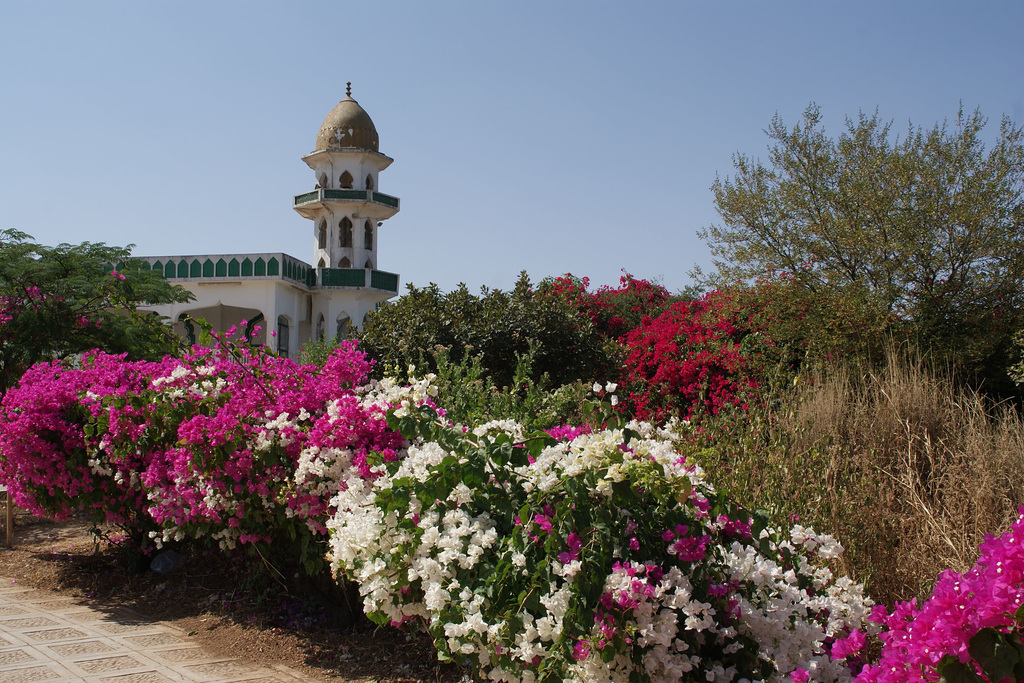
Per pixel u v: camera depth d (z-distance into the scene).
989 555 1.99
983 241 9.72
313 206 28.94
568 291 14.91
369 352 9.87
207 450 5.01
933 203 9.80
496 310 9.86
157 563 6.48
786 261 10.92
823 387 6.77
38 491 6.46
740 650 2.85
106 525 8.26
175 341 7.03
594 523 2.89
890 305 9.93
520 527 3.09
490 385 6.61
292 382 5.68
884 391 6.17
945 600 1.92
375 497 3.59
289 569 5.68
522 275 10.33
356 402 4.78
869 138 10.77
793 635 2.92
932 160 10.17
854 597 3.26
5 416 6.26
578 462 3.01
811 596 3.28
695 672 2.86
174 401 5.61
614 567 2.76
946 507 4.63
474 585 3.21
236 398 5.41
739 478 4.70
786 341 10.38
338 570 4.08
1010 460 4.96
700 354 10.28
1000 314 9.62
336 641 4.82
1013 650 1.81
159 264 26.80
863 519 4.45
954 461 5.11
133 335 11.16
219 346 6.13
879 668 2.18
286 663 4.47
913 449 5.48
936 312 9.70
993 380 9.56
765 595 2.98
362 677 4.26
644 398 10.08
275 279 26.14
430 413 4.05
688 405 10.20
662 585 2.71
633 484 2.92
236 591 5.78
